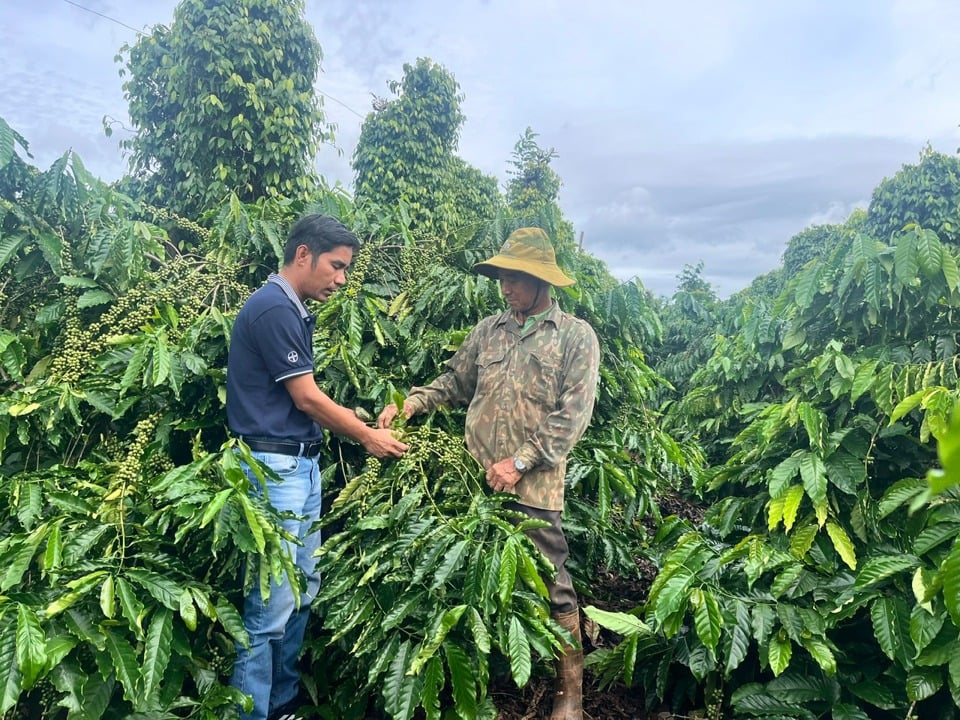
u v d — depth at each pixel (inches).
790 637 76.9
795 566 81.0
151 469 86.5
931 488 15.4
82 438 96.3
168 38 235.9
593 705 93.7
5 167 91.9
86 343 96.7
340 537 83.5
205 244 121.4
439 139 353.4
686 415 158.7
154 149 239.1
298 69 245.4
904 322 95.7
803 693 77.2
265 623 78.9
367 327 110.7
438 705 70.9
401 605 77.0
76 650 67.3
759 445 99.0
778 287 486.6
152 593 68.1
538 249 88.1
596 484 112.1
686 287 523.5
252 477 80.4
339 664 91.1
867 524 85.0
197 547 79.4
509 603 76.0
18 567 68.2
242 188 229.9
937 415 77.6
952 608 56.2
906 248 88.4
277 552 73.2
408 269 120.6
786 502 85.2
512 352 88.5
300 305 83.0
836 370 94.3
